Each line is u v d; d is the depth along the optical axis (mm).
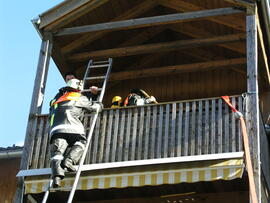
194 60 17328
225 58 16984
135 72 16422
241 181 13219
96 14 15141
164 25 16781
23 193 13055
